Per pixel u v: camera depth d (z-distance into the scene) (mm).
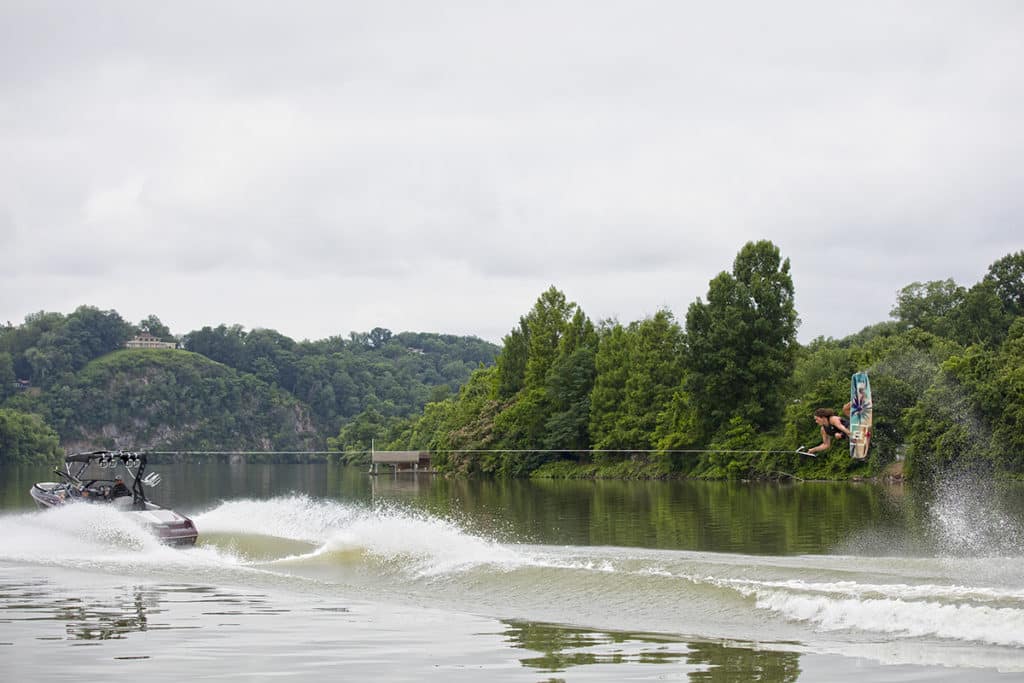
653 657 16484
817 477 78500
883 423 74938
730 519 43000
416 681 14930
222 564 27188
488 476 114812
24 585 24391
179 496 65188
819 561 24938
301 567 26141
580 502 57750
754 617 19500
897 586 20953
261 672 15453
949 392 69438
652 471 94312
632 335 106625
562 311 121625
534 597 21688
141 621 19703
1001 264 114312
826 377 84250
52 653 16766
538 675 15266
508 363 124875
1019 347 73125
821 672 15375
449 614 20312
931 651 16703
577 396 110250
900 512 45406
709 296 91750
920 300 117938
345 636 18203
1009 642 17203
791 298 91125
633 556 26297
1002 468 66625
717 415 88938
